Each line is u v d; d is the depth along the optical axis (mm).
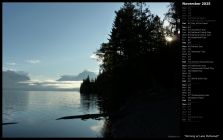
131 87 34781
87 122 35375
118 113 29859
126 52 42656
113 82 38031
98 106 68688
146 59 35625
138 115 22938
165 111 20562
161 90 28547
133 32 43719
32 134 26922
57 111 59375
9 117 46812
